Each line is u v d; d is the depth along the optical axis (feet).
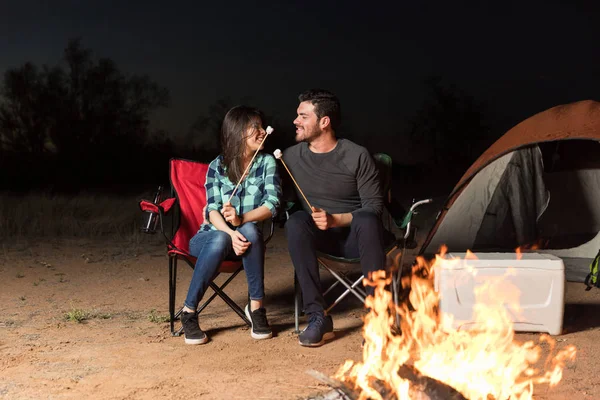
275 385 9.62
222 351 11.29
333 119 12.51
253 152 12.62
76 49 61.41
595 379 9.78
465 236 17.29
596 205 18.17
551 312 11.93
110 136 60.70
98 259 20.10
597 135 13.92
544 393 9.20
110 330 12.55
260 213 12.10
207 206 12.46
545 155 18.13
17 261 19.53
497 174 17.20
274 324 13.06
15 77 59.82
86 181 56.03
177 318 13.33
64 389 9.48
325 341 11.80
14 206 28.48
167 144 64.34
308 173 12.72
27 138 59.62
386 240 12.80
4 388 9.50
